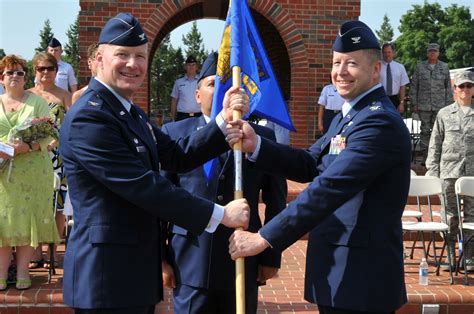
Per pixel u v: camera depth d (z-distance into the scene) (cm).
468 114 657
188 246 363
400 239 324
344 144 321
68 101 634
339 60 326
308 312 545
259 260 371
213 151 355
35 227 538
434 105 1062
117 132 297
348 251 317
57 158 634
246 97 356
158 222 319
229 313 366
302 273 666
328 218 327
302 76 1048
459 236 666
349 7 1045
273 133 388
